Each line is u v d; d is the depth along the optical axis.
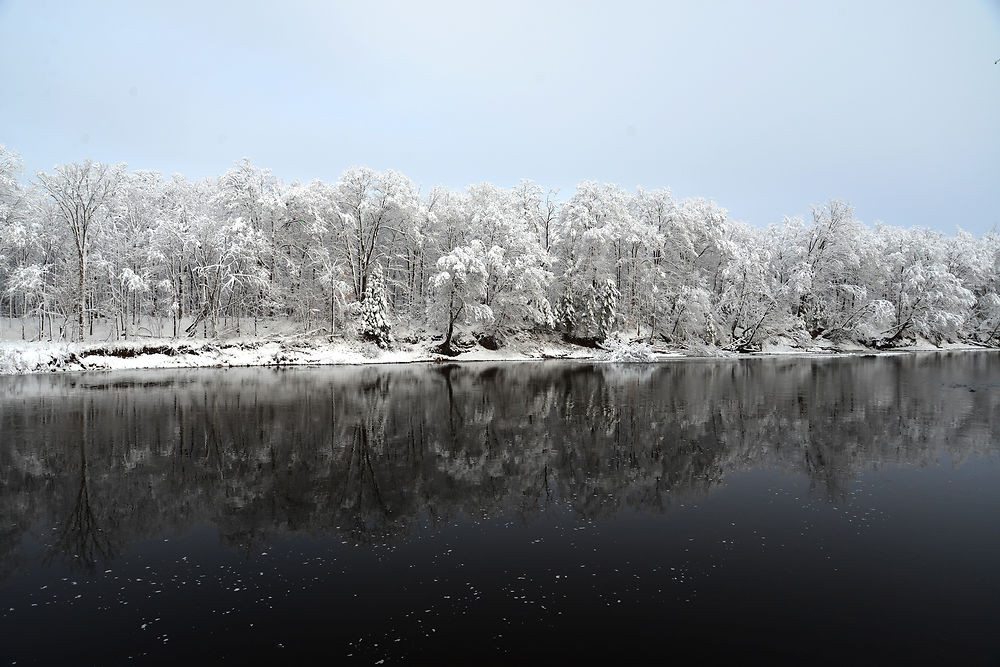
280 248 51.12
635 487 12.66
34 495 12.13
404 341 54.12
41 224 46.41
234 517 10.81
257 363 45.00
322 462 14.83
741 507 11.23
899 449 16.19
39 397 26.12
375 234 53.44
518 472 13.90
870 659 5.94
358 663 5.90
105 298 50.16
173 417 21.11
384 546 9.33
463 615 6.95
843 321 68.06
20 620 6.96
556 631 6.53
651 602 7.25
